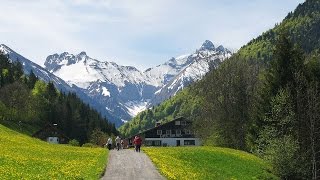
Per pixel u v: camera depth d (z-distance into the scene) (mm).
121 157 59000
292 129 69812
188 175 45719
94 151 69000
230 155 71000
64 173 37812
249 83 102500
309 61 83875
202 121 107688
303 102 71500
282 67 79750
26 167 38906
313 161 66562
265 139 67750
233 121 102250
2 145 59688
